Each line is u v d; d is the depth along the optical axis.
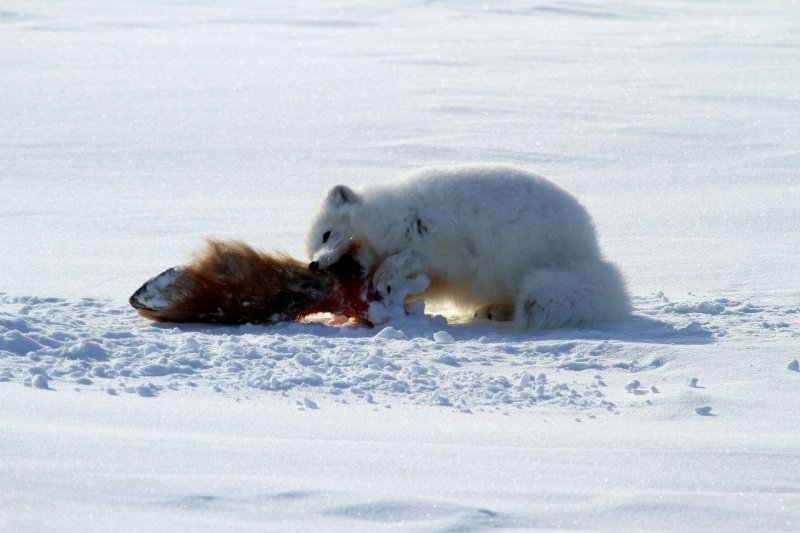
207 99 29.00
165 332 10.37
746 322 11.20
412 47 41.09
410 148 22.66
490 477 6.07
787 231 16.06
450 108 27.41
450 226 11.16
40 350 9.18
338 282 11.30
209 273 11.02
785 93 29.83
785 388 8.55
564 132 24.58
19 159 21.41
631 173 20.75
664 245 15.35
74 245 14.75
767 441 6.90
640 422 7.61
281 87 31.11
